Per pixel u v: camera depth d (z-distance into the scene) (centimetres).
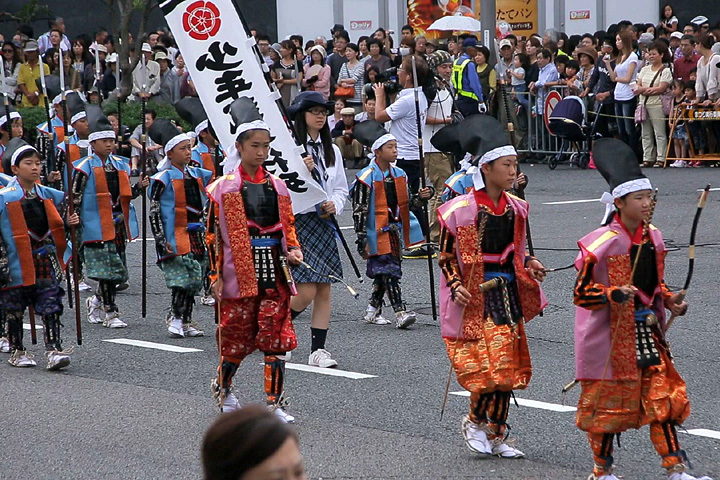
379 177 1272
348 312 1374
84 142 1486
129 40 2831
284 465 328
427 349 1171
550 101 2562
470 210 805
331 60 2805
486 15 2402
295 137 1112
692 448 826
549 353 1124
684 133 2438
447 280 800
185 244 1270
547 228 1856
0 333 1212
